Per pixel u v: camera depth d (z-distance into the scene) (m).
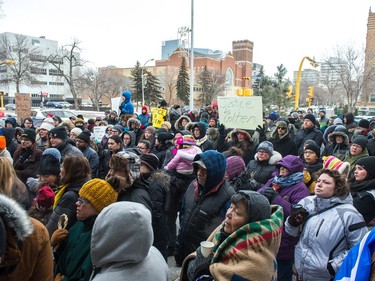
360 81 36.97
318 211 3.07
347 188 3.06
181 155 4.98
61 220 2.92
